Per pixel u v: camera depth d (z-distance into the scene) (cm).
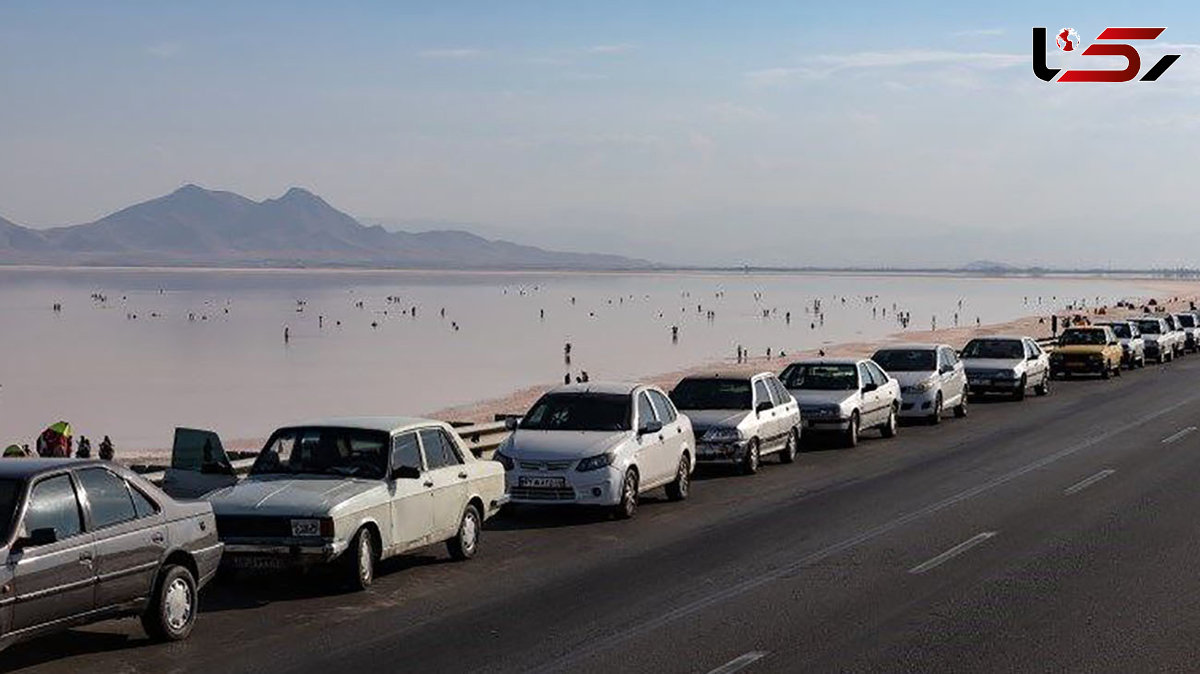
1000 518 1712
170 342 10488
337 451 1347
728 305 18812
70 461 1000
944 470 2250
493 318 14750
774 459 2484
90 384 6938
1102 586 1268
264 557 1216
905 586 1280
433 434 1434
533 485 1709
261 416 5375
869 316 15150
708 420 2206
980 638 1059
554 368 7688
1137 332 5294
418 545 1362
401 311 16375
